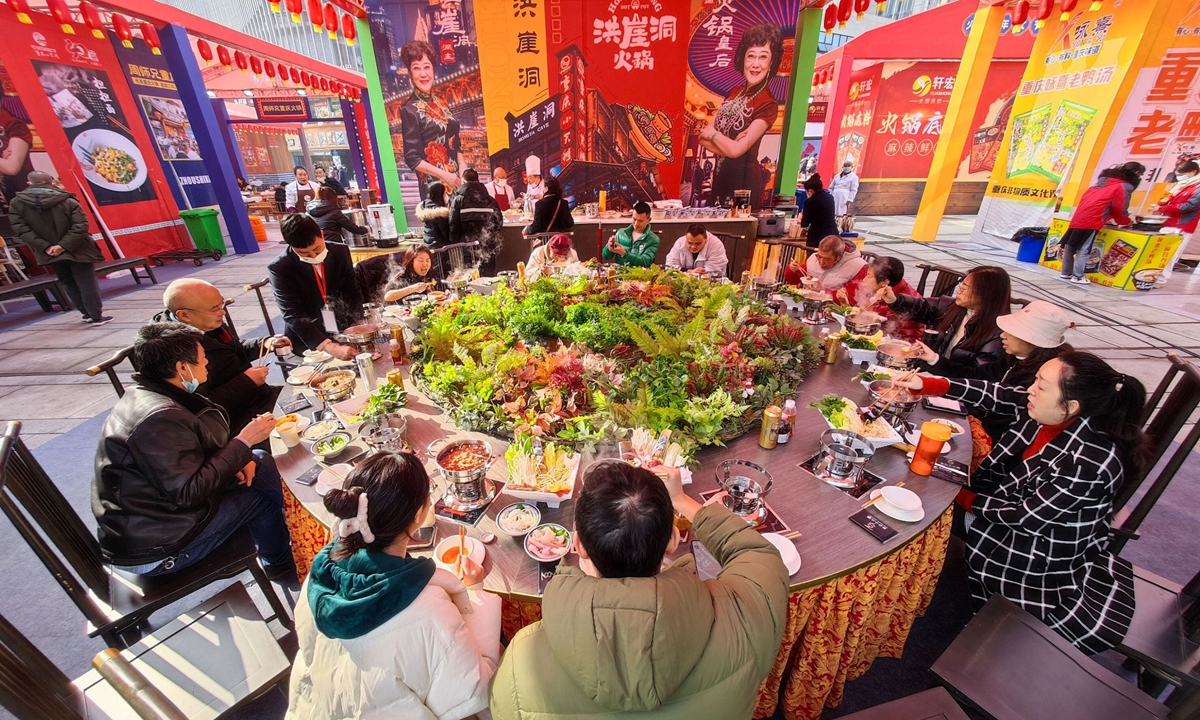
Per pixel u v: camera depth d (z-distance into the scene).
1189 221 7.12
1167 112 6.67
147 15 6.70
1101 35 6.93
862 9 5.92
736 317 2.62
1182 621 1.57
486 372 2.15
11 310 6.22
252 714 1.79
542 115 7.17
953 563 2.37
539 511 1.51
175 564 1.76
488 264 5.57
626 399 1.97
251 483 2.09
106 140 7.67
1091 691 1.31
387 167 7.44
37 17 6.71
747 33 6.71
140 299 6.59
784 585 1.00
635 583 0.84
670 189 7.63
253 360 2.77
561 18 6.65
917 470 1.70
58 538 1.59
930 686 1.43
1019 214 8.48
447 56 6.85
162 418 1.64
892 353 2.48
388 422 1.90
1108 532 1.74
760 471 1.69
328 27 5.27
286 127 21.48
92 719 1.30
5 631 1.12
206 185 9.57
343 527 1.02
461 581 1.23
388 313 3.17
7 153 6.49
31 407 3.89
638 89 7.03
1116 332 5.05
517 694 0.89
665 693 0.78
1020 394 2.07
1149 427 1.83
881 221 12.25
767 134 7.28
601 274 3.84
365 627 0.97
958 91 8.76
